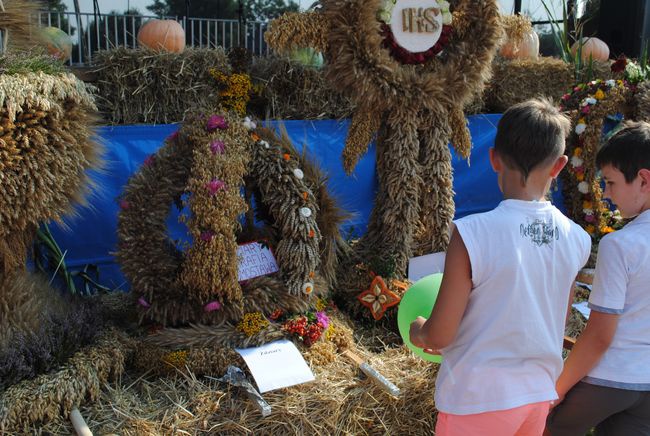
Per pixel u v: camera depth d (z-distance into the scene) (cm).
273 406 204
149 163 237
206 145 227
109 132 299
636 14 562
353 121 283
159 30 379
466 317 143
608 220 341
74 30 500
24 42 232
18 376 192
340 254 302
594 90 331
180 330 226
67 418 193
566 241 146
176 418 197
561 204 427
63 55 322
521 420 141
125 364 222
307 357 229
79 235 294
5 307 206
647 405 166
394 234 291
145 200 231
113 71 313
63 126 200
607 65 456
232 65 253
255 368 214
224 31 562
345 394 215
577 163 329
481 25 283
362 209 372
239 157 229
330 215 257
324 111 358
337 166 360
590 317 164
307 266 243
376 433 217
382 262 285
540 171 143
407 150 283
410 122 280
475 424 142
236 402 206
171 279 232
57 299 234
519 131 142
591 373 168
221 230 222
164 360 217
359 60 265
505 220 140
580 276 315
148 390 210
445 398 147
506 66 420
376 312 273
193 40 534
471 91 288
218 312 230
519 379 141
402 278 291
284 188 238
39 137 190
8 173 186
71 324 213
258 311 236
